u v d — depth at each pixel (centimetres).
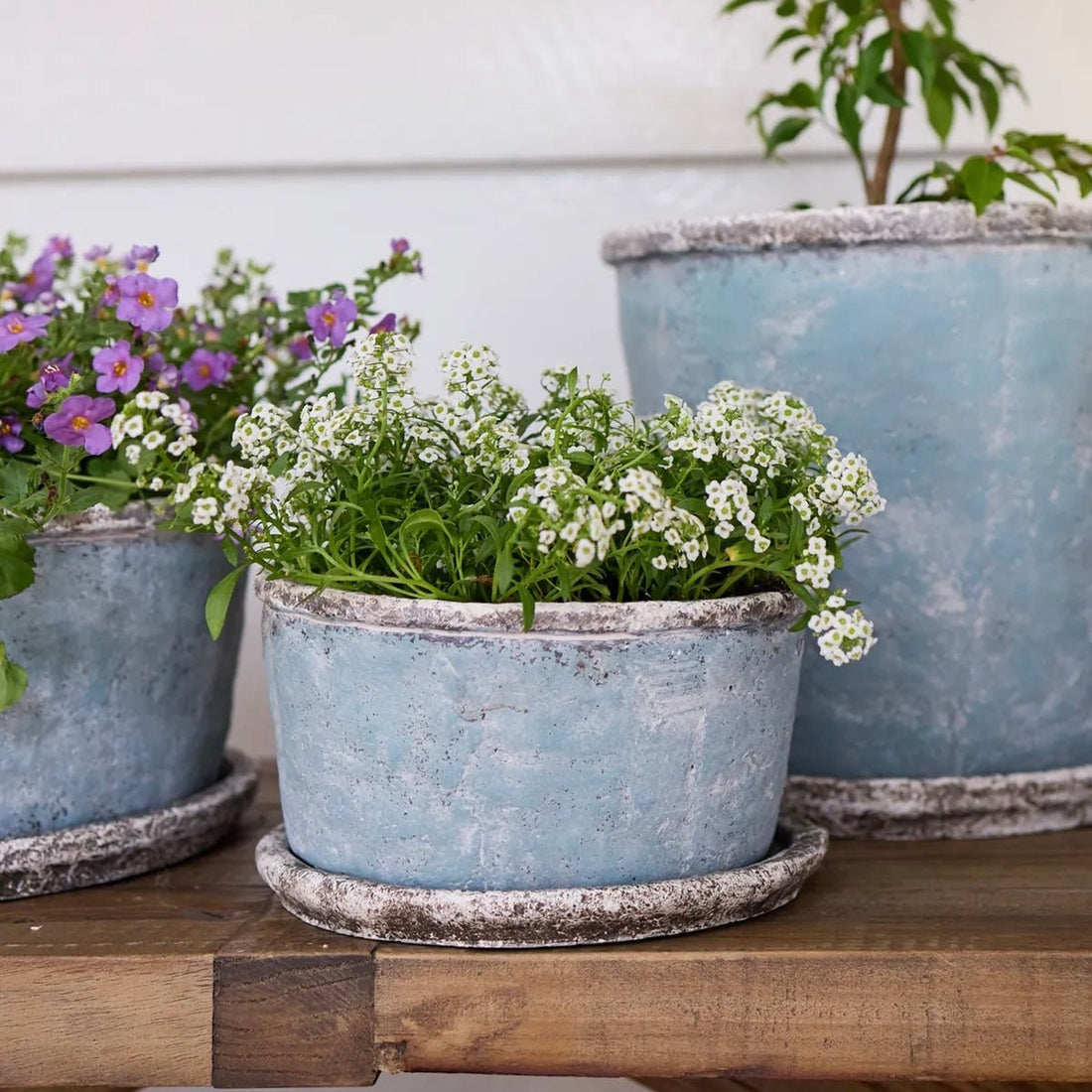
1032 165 98
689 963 77
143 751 96
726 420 79
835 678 102
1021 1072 77
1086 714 105
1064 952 77
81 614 91
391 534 79
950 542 99
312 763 81
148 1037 79
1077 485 101
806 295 97
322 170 140
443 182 140
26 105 137
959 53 114
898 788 101
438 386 142
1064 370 98
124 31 137
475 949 78
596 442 81
